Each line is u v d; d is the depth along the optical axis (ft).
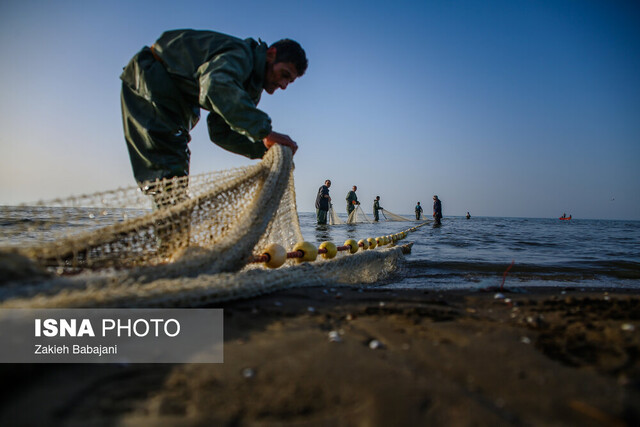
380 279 14.19
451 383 4.18
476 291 10.67
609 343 5.35
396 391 4.00
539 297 9.47
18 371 4.03
